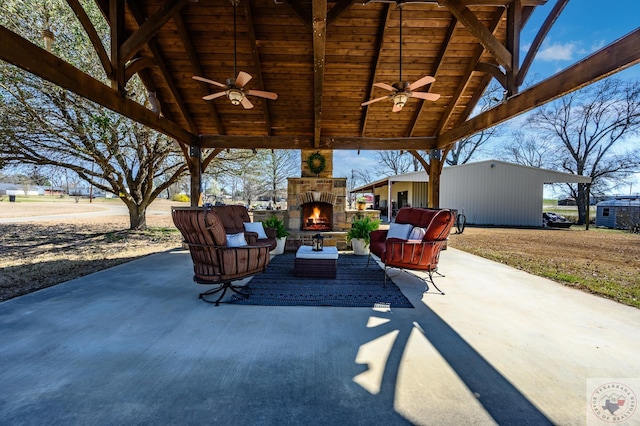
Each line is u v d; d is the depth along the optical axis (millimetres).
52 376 1847
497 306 3164
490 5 4020
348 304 3197
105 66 3666
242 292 3562
